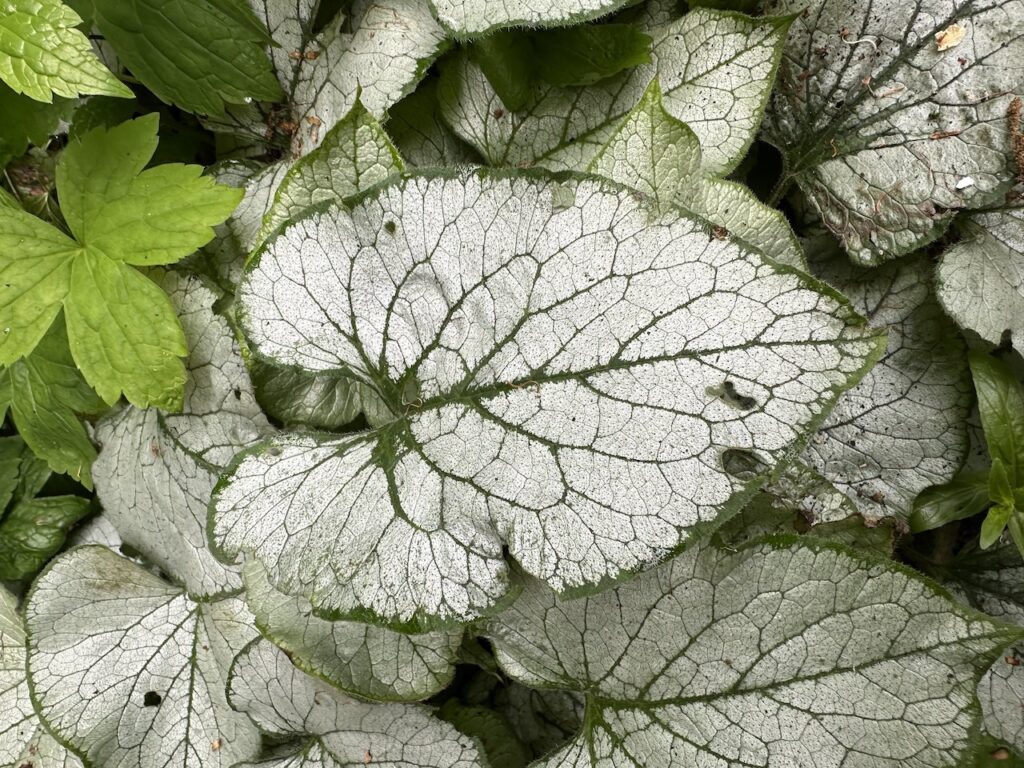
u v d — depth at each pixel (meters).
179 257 0.33
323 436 0.31
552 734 0.37
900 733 0.29
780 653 0.30
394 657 0.32
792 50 0.36
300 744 0.35
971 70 0.34
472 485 0.29
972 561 0.37
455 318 0.29
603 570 0.27
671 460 0.27
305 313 0.31
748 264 0.27
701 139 0.34
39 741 0.38
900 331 0.36
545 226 0.28
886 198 0.35
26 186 0.36
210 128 0.37
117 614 0.37
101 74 0.31
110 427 0.37
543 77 0.35
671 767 0.30
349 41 0.35
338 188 0.31
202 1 0.34
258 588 0.32
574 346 0.28
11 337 0.32
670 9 0.36
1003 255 0.34
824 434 0.36
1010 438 0.33
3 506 0.40
